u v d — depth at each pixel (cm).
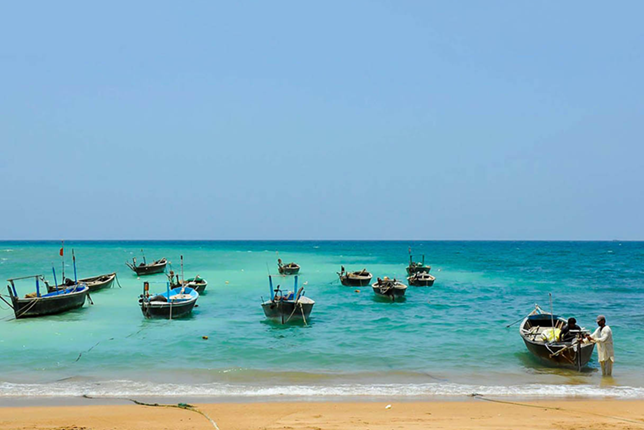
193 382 1550
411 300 3472
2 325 2498
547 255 11206
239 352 1938
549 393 1436
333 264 7706
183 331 2344
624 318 2700
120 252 11112
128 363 1780
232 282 4644
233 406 1295
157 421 1161
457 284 4562
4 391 1449
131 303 3234
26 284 4384
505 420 1168
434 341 2130
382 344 2075
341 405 1311
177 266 6881
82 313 2852
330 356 1875
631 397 1403
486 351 1953
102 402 1348
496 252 13275
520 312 2923
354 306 3178
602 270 6359
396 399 1380
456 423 1143
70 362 1789
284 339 2170
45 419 1177
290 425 1127
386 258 9738
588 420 1170
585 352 1672
